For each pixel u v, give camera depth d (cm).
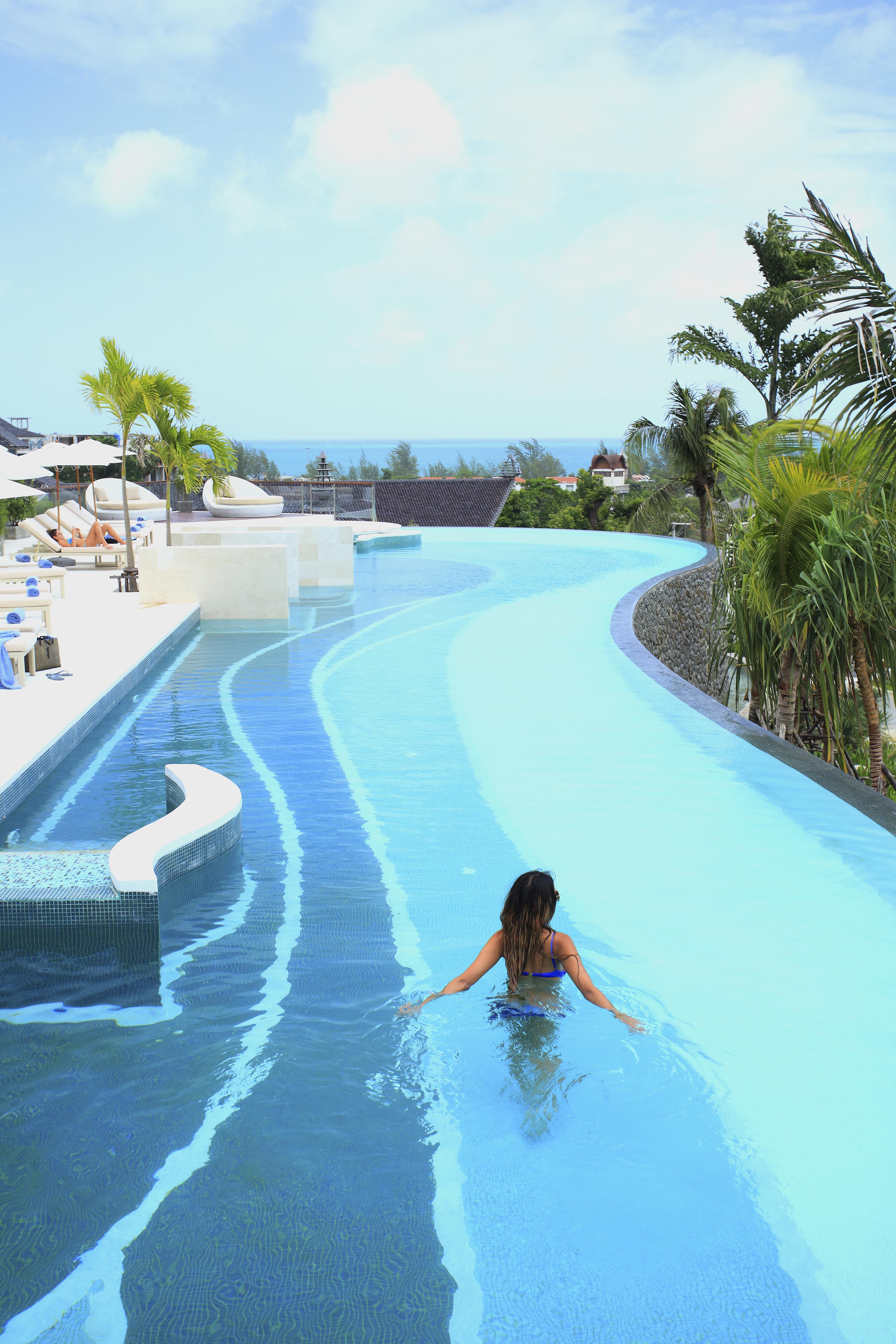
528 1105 322
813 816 581
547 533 3000
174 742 752
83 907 430
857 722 1015
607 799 614
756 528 887
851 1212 273
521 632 1218
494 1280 248
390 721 805
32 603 987
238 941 439
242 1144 303
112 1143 304
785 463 848
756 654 916
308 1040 361
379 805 609
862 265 643
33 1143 304
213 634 1227
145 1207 275
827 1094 327
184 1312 238
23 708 766
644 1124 311
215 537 1719
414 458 14438
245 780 661
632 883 491
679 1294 244
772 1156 296
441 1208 274
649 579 1639
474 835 559
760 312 2730
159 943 432
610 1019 370
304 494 2958
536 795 623
